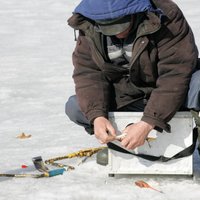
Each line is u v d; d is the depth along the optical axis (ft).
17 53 47.65
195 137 18.44
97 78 18.74
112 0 16.99
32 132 25.40
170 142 18.17
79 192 17.48
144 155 18.37
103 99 18.44
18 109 30.32
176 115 17.95
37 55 46.34
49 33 57.93
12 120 28.04
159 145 18.24
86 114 18.39
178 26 17.48
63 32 58.13
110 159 18.62
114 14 16.90
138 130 17.34
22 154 21.88
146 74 17.94
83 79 18.78
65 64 42.14
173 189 17.61
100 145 22.58
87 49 18.74
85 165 19.99
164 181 18.31
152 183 18.16
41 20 66.74
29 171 19.74
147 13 17.06
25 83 36.40
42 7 76.79
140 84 18.49
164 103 17.39
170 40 17.47
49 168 19.95
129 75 18.19
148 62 17.58
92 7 17.22
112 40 17.87
